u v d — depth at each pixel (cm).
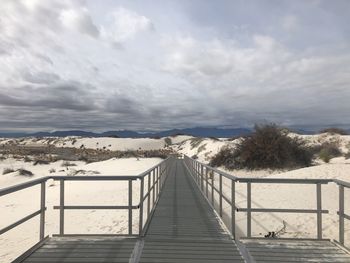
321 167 2167
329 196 1429
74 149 12206
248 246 720
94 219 1346
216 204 1424
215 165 3428
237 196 1630
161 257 654
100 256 646
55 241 728
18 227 1356
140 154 8831
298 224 1116
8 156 6925
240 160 3219
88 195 2022
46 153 9006
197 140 12875
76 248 689
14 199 2072
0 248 1110
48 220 1414
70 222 1354
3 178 3666
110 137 19088
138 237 761
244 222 1171
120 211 1441
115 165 4744
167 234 855
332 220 1127
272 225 1125
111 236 757
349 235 991
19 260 616
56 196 2109
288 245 725
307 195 1477
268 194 1598
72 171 3825
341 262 634
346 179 1834
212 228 929
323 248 708
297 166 3036
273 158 3072
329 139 6209
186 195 1650
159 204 1373
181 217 1092
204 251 693
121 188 2177
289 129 3247
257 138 3133
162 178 2025
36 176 3847
